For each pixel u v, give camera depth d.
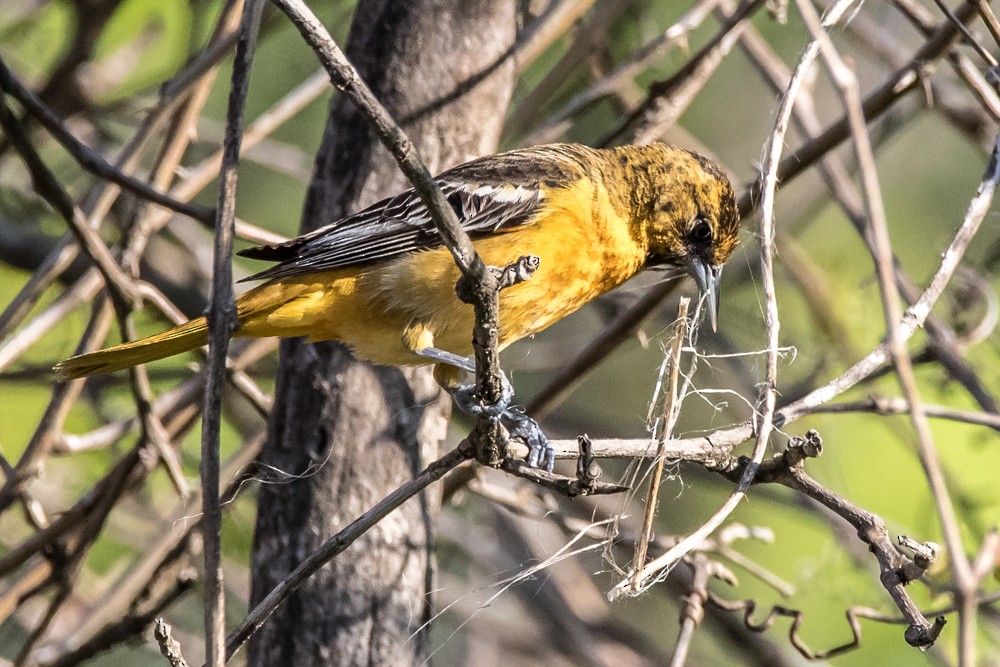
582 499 12.94
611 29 12.27
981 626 10.19
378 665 8.35
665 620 14.87
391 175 8.89
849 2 7.26
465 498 13.81
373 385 8.79
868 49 11.90
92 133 13.12
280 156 13.39
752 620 11.71
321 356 8.84
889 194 14.37
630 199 9.63
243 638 6.01
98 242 8.82
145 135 9.89
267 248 8.54
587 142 14.49
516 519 12.96
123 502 12.66
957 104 11.52
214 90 14.95
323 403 8.73
